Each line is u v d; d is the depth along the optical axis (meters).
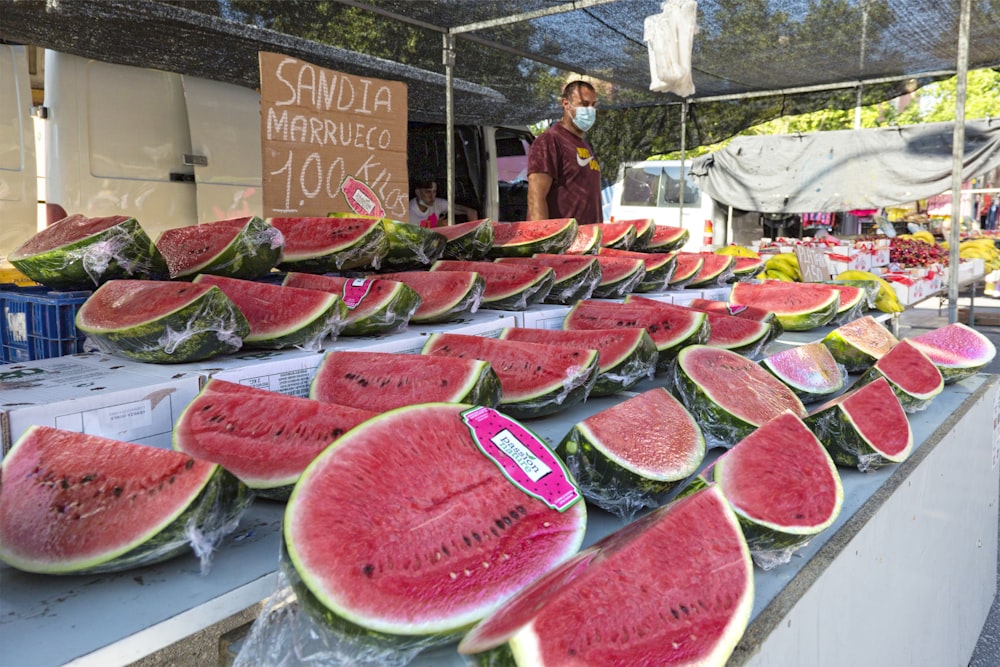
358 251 2.20
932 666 2.11
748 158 9.44
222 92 5.43
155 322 1.43
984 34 5.43
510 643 0.73
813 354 2.26
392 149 3.68
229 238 1.89
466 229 2.73
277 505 1.26
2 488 1.05
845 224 12.56
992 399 2.65
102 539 1.00
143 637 0.89
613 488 1.32
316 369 1.65
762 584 1.19
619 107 8.30
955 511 2.24
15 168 4.64
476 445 1.13
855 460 1.71
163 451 1.07
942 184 7.97
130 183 4.93
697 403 1.73
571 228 2.92
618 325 2.24
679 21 3.99
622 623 0.83
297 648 0.91
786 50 5.90
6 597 0.97
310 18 5.31
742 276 3.91
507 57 6.43
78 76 4.68
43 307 1.74
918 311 11.34
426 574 0.94
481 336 2.09
